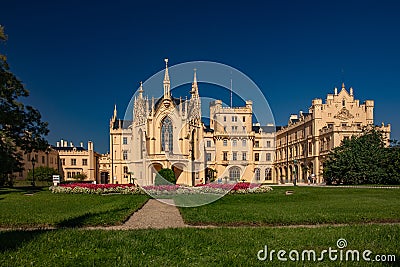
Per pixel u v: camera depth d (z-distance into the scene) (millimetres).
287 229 14492
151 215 20438
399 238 12492
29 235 12961
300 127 98375
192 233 13586
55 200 31328
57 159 114938
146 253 10672
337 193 38344
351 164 64312
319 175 84250
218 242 12062
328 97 87688
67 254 10461
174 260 9953
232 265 9453
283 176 111312
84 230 14297
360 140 68188
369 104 87938
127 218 18906
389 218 17297
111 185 43688
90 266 9367
